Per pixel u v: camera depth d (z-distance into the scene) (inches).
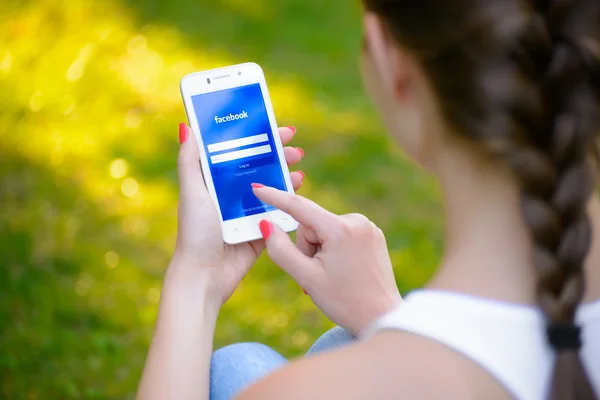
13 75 190.1
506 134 36.0
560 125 35.7
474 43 36.4
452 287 38.4
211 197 67.1
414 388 35.9
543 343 37.0
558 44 35.9
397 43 39.4
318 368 37.3
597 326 38.5
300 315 145.1
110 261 154.4
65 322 138.2
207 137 72.2
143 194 177.0
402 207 186.4
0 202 165.6
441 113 38.6
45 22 199.3
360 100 237.0
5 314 134.6
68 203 168.4
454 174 39.4
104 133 196.5
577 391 36.7
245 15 280.5
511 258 38.0
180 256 63.6
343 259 59.0
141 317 140.9
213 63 244.7
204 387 57.8
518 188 37.8
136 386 124.7
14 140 183.8
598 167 37.7
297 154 75.0
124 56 227.9
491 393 36.1
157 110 211.3
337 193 189.5
